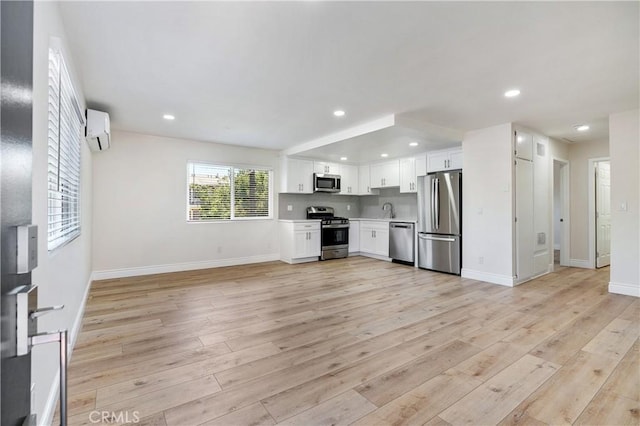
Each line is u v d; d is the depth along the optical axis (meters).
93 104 3.51
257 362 2.15
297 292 3.92
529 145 4.62
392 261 6.20
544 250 4.95
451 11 1.88
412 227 5.71
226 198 5.77
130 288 4.07
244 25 2.03
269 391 1.81
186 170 5.30
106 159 4.64
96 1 1.78
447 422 1.55
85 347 2.37
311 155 6.20
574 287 4.15
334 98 3.33
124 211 4.77
